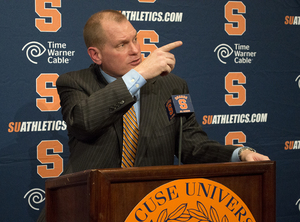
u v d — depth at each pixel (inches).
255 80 144.4
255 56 144.1
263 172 57.0
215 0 138.4
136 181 50.8
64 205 61.4
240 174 55.8
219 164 54.7
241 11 141.8
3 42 117.5
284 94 147.9
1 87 118.0
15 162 120.6
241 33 142.2
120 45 87.8
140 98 91.4
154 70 76.6
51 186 64.9
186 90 100.8
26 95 120.7
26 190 122.0
